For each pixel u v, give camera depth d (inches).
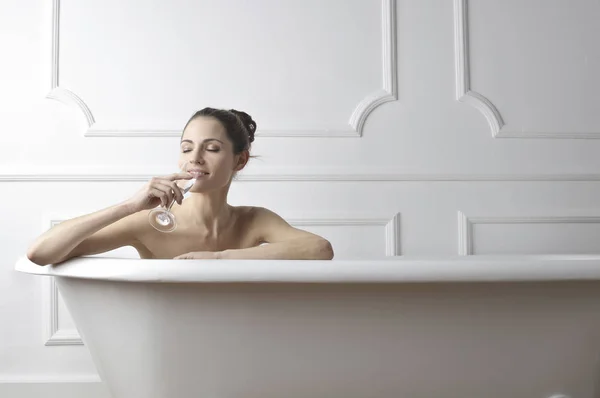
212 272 42.6
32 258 46.3
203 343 46.2
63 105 78.3
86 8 79.4
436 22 83.0
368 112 81.1
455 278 44.1
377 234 80.4
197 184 49.8
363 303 45.9
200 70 80.1
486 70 83.3
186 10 80.5
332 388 48.1
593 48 85.0
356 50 82.0
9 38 78.3
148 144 78.6
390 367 47.8
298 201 79.5
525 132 82.7
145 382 47.8
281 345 46.5
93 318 48.4
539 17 84.5
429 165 81.5
